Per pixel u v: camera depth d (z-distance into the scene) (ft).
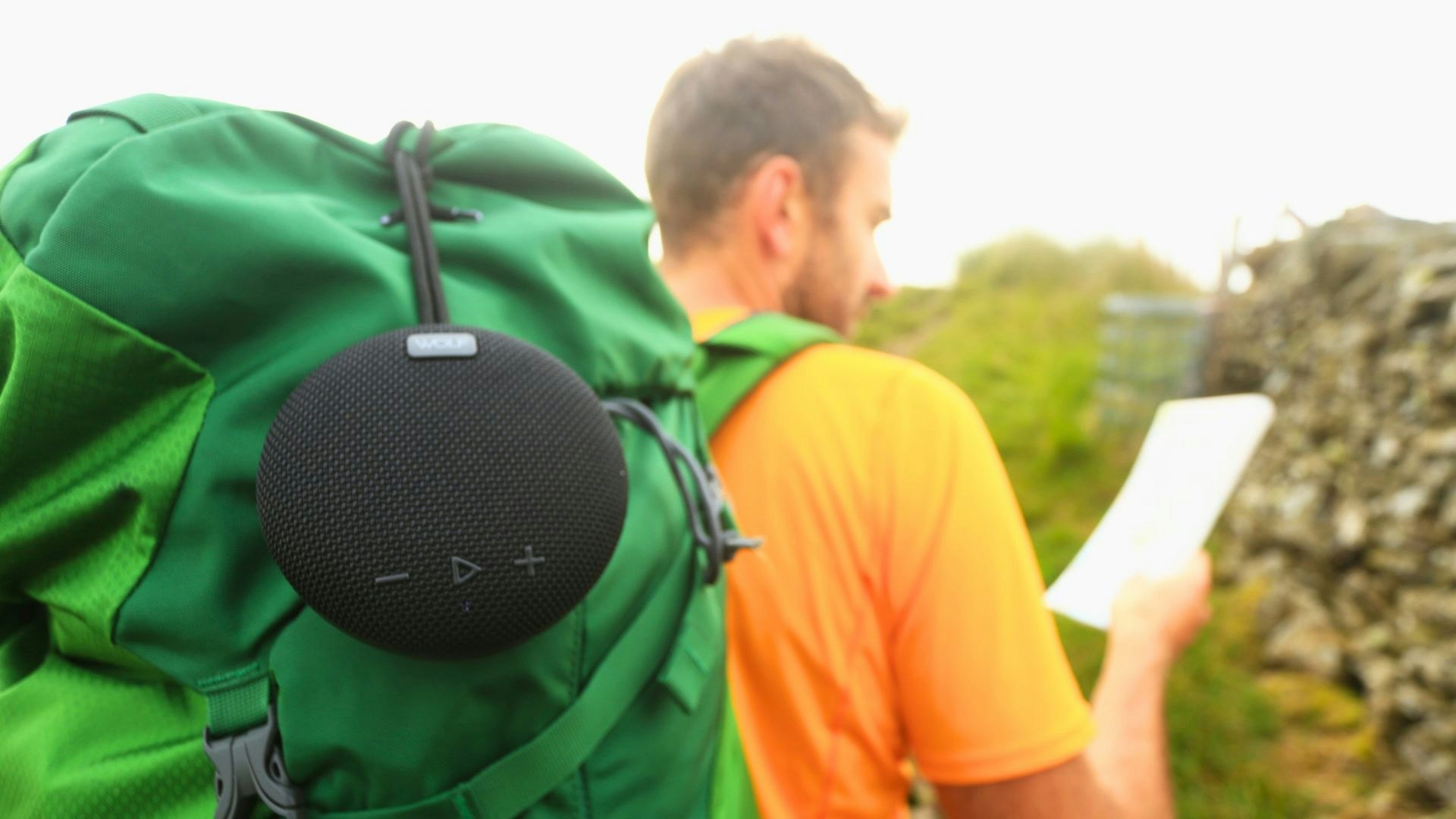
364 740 1.53
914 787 7.88
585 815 1.74
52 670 1.82
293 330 1.61
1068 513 15.88
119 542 1.60
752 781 2.55
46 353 1.50
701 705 2.03
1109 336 19.57
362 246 1.64
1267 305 14.89
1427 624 8.33
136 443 1.60
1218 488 3.69
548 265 1.87
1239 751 8.63
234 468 1.55
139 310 1.52
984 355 26.43
